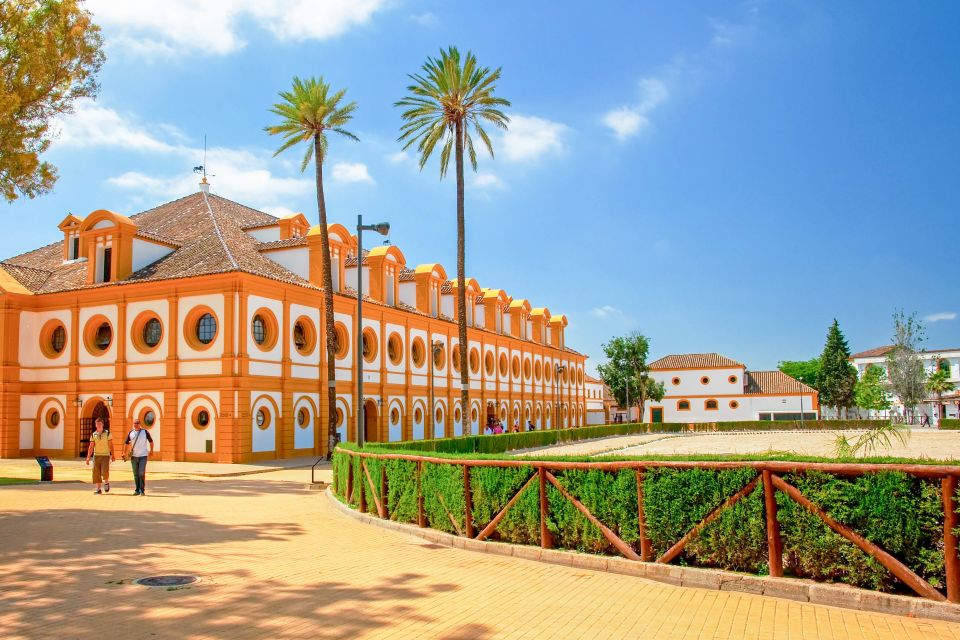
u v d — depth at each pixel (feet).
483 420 188.34
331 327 113.29
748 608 24.50
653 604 25.32
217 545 37.32
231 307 105.91
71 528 42.34
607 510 31.35
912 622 22.36
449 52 120.16
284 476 87.86
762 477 26.84
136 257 120.16
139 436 63.67
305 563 32.76
